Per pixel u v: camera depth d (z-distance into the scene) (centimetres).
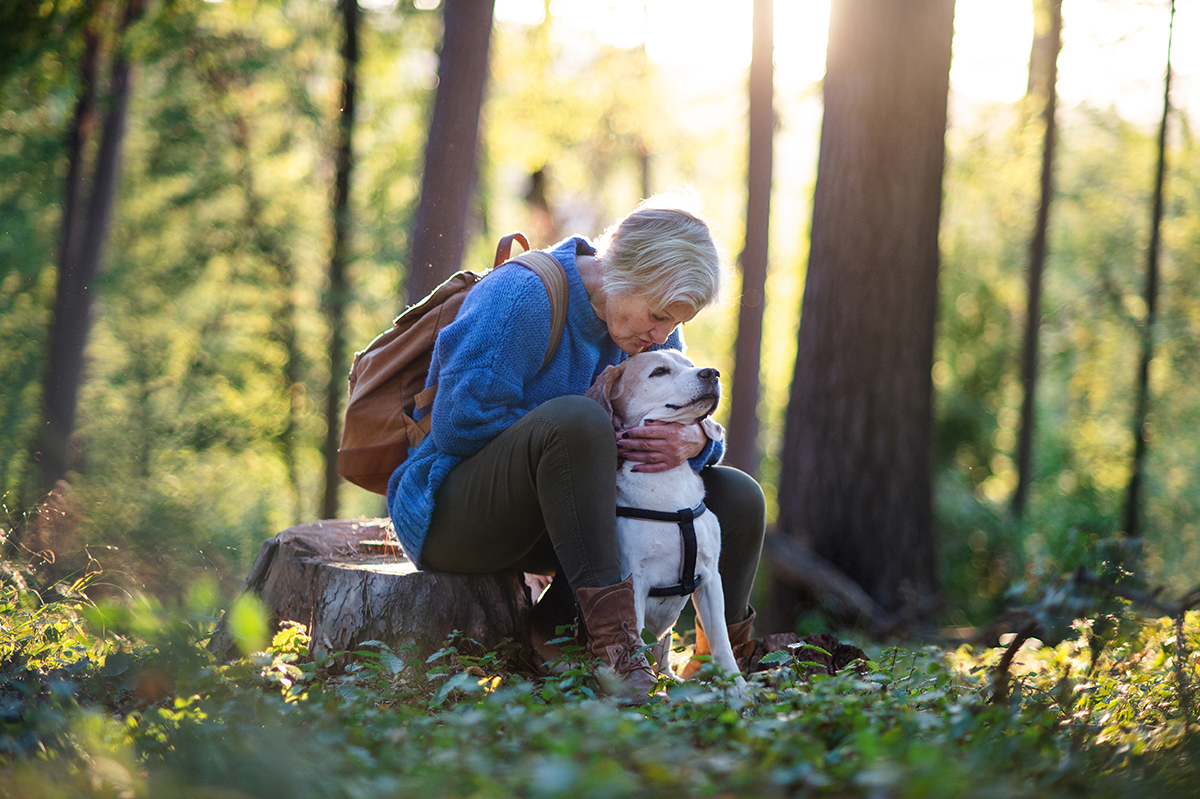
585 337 282
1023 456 1193
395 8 1059
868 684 245
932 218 610
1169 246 1377
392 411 284
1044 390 1528
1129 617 248
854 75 604
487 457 262
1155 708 244
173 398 1366
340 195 1144
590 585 249
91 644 290
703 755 180
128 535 538
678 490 274
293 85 1127
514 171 1323
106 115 970
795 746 182
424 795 156
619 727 183
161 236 1305
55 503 480
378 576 287
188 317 1368
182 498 930
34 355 1112
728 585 300
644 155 1301
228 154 1256
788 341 1543
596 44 1058
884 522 611
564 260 279
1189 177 1305
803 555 614
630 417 285
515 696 213
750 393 813
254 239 1272
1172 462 1447
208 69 1134
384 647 258
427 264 527
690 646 351
